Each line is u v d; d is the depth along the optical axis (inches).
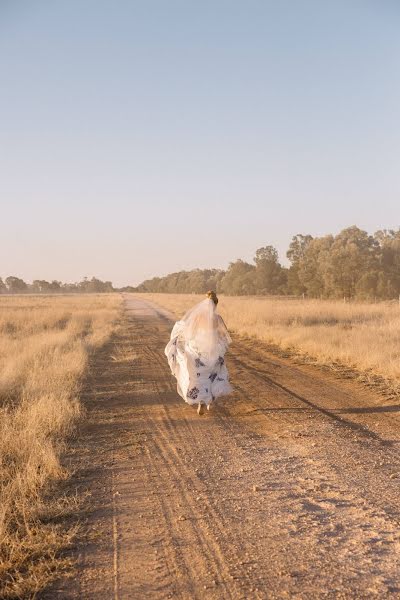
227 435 325.1
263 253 4234.7
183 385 373.7
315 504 217.3
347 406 389.7
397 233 3516.2
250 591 154.3
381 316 1144.2
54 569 170.4
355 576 159.9
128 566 171.6
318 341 718.5
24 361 574.6
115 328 1181.1
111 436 328.8
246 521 202.8
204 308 370.0
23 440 286.5
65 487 243.1
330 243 3169.3
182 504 221.6
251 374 549.3
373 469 256.1
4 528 186.7
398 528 191.6
